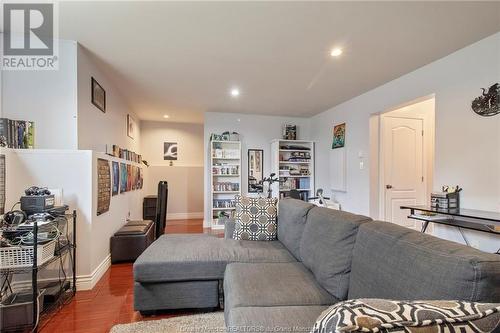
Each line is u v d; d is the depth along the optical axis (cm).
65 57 248
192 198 649
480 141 244
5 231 175
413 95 320
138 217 502
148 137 634
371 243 124
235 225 267
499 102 229
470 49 254
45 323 188
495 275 77
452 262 85
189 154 658
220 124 539
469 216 213
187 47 262
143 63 299
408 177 406
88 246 245
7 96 238
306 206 213
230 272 177
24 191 223
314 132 569
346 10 202
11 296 188
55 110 246
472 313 58
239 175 532
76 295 231
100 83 315
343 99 442
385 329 53
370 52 272
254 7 198
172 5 196
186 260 198
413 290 93
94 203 253
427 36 239
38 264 179
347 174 449
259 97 431
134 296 194
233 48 264
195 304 200
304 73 329
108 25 223
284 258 208
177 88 385
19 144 225
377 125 397
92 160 248
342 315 56
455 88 268
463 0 189
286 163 556
